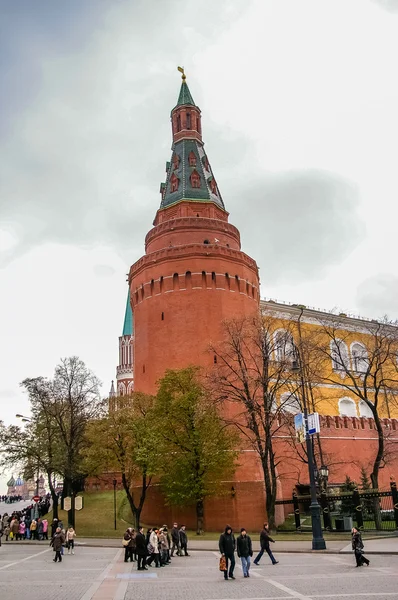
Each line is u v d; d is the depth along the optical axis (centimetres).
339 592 1474
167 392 4291
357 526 3484
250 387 4769
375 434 5934
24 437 5003
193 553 2928
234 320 4562
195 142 6306
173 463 4091
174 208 5934
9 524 4500
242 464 4394
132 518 4781
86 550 3300
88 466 4516
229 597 1462
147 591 1623
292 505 4900
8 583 1869
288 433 5081
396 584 1579
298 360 4391
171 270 5216
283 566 2183
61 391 5150
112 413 4275
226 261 5259
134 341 5472
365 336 7406
